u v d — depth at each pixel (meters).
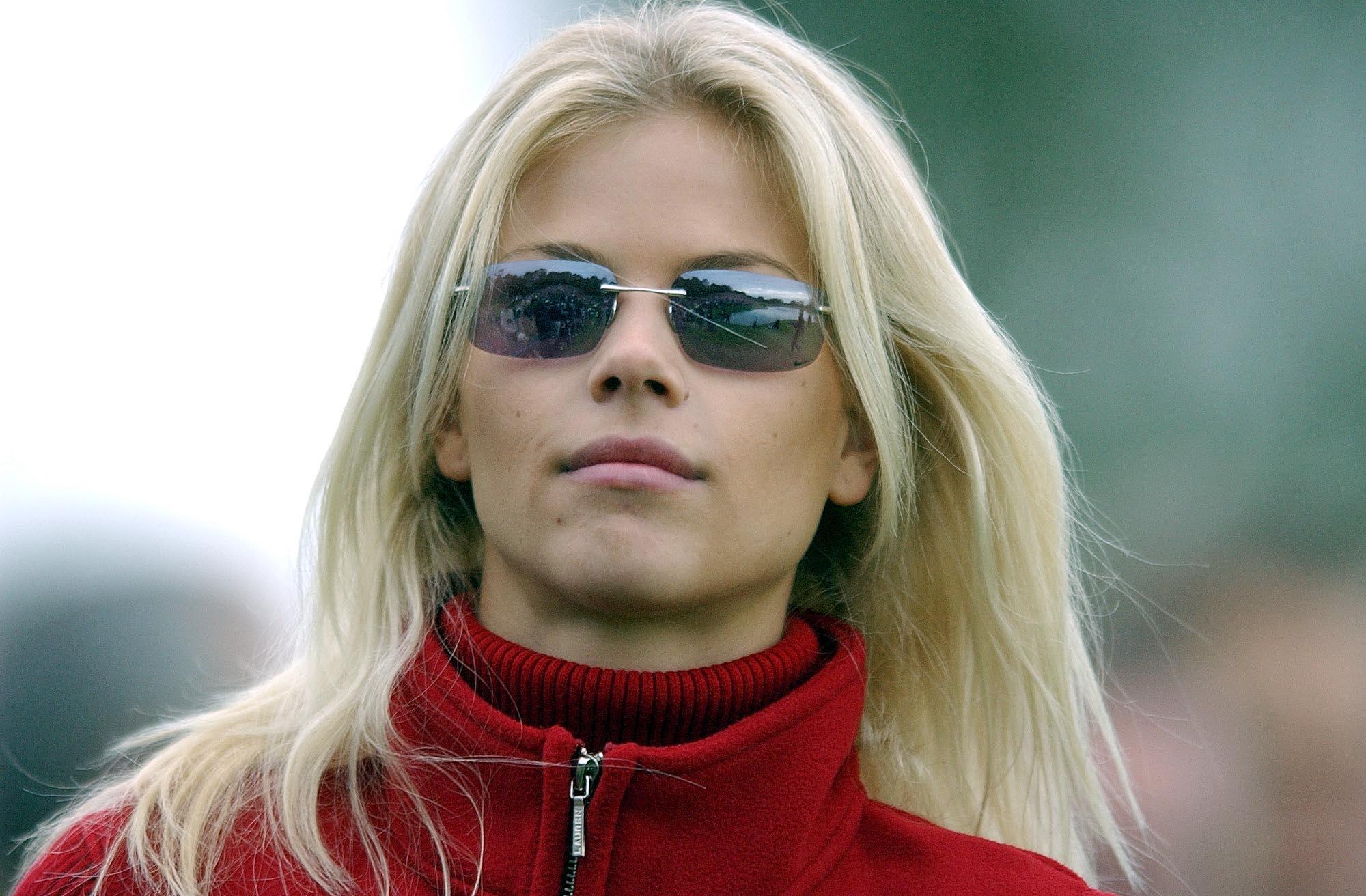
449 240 7.50
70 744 17.30
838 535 8.65
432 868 6.82
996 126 23.94
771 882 6.79
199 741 7.54
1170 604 20.41
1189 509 21.52
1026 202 23.66
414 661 7.34
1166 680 19.20
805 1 24.00
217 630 18.41
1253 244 23.06
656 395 6.63
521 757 6.70
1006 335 9.13
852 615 8.72
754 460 6.82
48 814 16.84
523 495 6.73
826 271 7.20
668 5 8.10
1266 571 20.64
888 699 8.85
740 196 7.11
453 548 8.05
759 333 6.93
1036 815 8.92
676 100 7.25
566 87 7.17
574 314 6.82
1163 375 22.66
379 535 7.80
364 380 7.89
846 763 7.62
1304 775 18.12
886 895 7.14
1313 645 19.41
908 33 24.08
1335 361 22.23
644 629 6.89
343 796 7.18
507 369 6.86
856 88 8.65
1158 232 23.39
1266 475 21.69
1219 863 17.52
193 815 6.99
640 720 6.80
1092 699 9.23
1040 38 23.94
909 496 8.07
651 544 6.50
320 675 7.66
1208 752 18.36
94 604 18.06
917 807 8.92
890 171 8.00
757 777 6.80
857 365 7.25
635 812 6.64
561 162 7.13
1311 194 23.12
